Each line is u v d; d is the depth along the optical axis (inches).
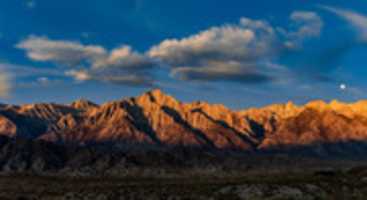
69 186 4793.3
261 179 4916.3
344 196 3627.0
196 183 4603.8
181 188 3858.3
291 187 3710.6
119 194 3607.3
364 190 3843.5
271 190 3619.6
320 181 4037.9
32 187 4753.9
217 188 3742.6
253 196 3476.9
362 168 5044.3
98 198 3526.1
